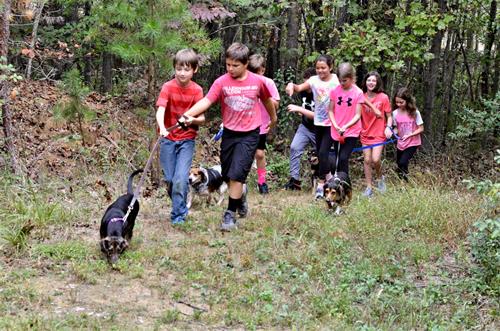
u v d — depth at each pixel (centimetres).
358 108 862
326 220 743
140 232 671
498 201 655
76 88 1008
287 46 1364
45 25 1599
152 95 930
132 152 1101
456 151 1472
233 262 595
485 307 548
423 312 521
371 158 962
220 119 1467
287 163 1154
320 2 1409
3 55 808
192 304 498
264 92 670
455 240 715
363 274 585
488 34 1738
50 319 437
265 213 775
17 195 739
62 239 625
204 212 770
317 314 501
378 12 1372
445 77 1778
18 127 1020
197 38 1008
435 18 1226
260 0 1272
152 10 880
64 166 970
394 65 1213
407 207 804
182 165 691
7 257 564
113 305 482
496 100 1197
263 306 503
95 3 930
